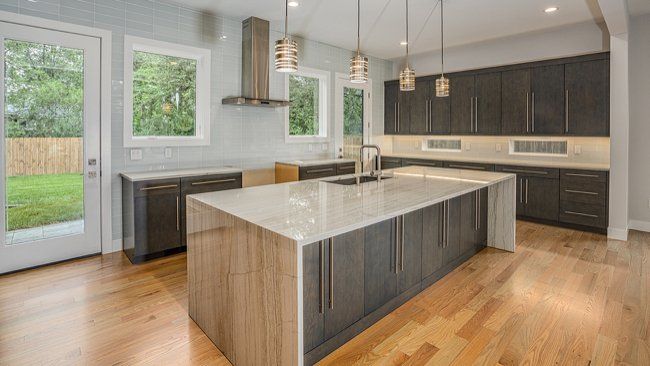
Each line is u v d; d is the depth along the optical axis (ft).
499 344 7.15
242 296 6.28
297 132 18.70
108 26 12.17
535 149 18.56
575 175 15.60
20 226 10.88
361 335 7.41
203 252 7.50
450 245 10.78
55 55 11.28
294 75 18.28
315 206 7.12
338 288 6.81
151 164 13.42
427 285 9.72
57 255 11.56
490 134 18.80
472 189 9.49
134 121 13.32
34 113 11.00
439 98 20.70
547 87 16.75
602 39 15.75
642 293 9.37
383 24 15.87
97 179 12.24
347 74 20.59
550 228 16.07
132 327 7.79
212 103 14.88
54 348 6.96
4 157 10.52
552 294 9.36
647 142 15.44
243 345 6.32
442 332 7.58
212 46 14.74
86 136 11.95
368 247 7.49
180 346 7.13
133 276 10.61
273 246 5.51
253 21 14.90
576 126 15.97
